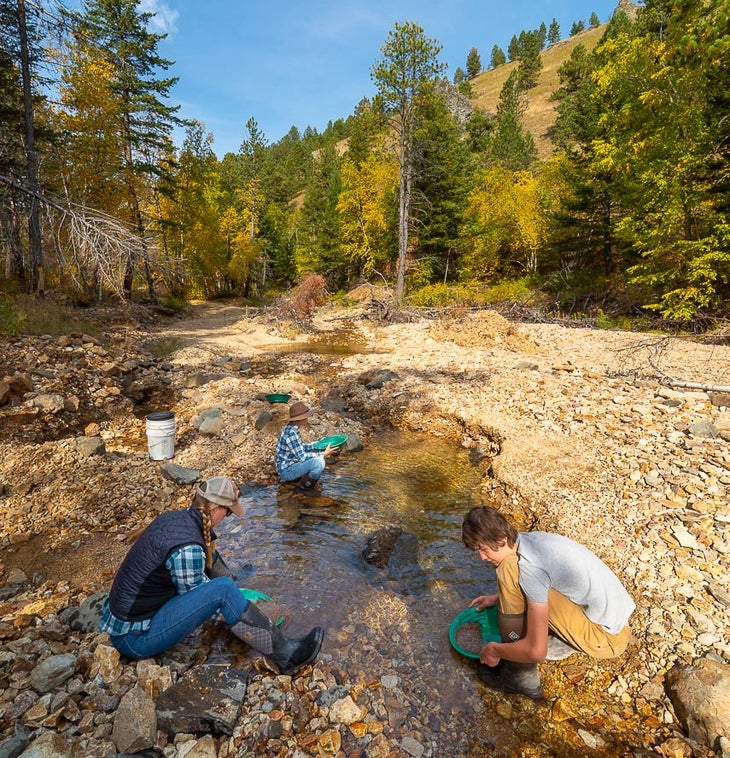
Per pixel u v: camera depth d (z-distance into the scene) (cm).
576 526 425
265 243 4531
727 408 659
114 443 666
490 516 252
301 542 429
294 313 1973
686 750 226
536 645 239
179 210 2722
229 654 294
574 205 2208
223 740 232
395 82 2422
